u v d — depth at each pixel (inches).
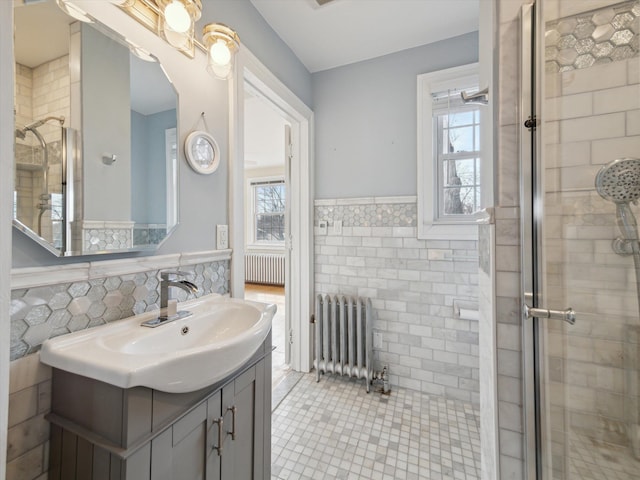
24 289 27.5
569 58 29.3
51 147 30.1
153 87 41.1
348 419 67.2
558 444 30.9
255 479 40.3
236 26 57.6
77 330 31.5
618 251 27.7
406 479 51.2
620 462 27.7
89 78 33.5
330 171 89.5
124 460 23.1
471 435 62.0
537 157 31.5
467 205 78.0
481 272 47.3
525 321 33.0
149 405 25.3
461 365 75.0
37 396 27.9
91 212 33.5
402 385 80.6
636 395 27.3
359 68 85.4
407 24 70.2
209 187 50.7
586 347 29.5
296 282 90.4
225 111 54.5
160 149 42.1
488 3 39.9
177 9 39.3
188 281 41.9
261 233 234.4
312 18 67.7
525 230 32.7
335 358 82.0
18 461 26.6
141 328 34.9
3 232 13.8
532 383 32.5
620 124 27.3
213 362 28.3
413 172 79.8
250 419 39.2
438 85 76.9
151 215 40.7
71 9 31.9
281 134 146.3
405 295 80.4
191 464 29.6
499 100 35.0
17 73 27.7
